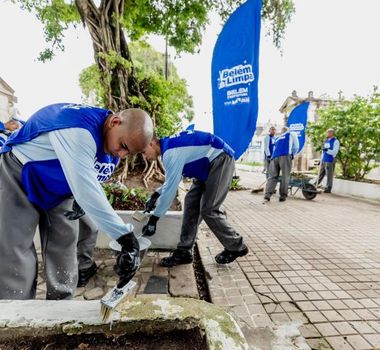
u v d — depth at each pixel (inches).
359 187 283.9
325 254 119.3
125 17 230.8
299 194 302.2
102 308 36.6
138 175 211.6
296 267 105.3
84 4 203.8
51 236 63.1
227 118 182.2
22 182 54.0
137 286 87.4
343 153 305.3
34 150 51.6
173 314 38.5
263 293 85.3
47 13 238.5
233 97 178.7
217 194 95.3
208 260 109.4
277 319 71.9
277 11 256.8
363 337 65.4
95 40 209.3
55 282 63.5
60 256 64.2
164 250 115.8
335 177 331.6
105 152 53.3
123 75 215.5
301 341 63.0
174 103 255.4
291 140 240.2
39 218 59.8
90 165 43.9
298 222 175.0
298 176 280.2
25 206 55.3
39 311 38.5
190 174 95.5
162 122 234.7
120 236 41.4
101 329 36.9
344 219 184.2
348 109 294.2
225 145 97.2
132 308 39.7
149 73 234.7
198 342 36.4
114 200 132.3
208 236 141.1
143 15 250.8
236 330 36.1
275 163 243.1
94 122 47.3
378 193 262.7
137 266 40.8
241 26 171.8
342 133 299.3
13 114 141.0
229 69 178.5
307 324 69.9
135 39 282.5
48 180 54.2
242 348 33.1
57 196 58.1
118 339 37.1
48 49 259.1
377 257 116.3
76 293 83.6
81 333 36.6
